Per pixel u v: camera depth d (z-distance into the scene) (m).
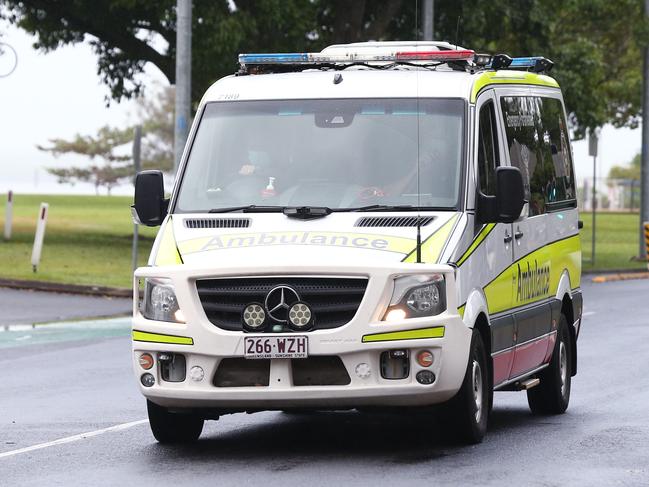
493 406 27.00
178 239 20.64
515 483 18.14
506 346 22.52
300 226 20.55
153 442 22.14
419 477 18.59
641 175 80.88
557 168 26.80
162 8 67.81
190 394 19.70
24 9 78.50
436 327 19.45
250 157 21.94
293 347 19.30
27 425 24.19
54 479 19.02
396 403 19.52
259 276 19.56
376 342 19.28
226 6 68.50
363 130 21.84
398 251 19.81
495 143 22.72
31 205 138.75
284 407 19.59
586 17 90.75
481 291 21.09
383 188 21.27
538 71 27.05
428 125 21.72
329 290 19.45
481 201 21.33
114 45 76.56
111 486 18.41
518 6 74.81
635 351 35.28
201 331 19.58
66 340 38.75
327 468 19.38
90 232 88.69
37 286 52.31
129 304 48.50
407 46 26.77
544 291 25.08
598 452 20.66
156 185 21.70
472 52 23.28
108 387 29.31
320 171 21.59
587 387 28.80
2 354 35.62
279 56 23.45
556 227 26.20
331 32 79.19
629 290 58.38
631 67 105.00
